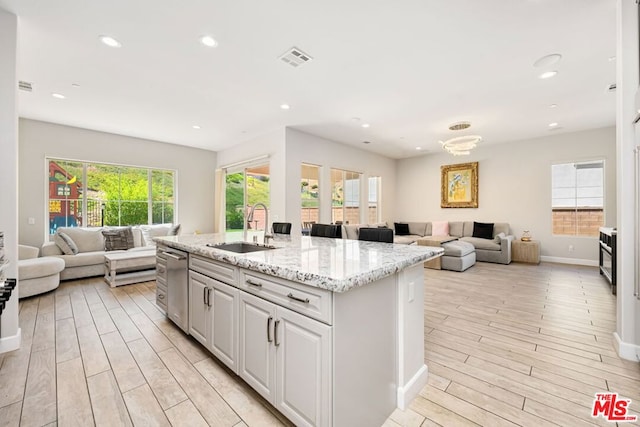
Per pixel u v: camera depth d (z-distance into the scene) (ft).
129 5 6.53
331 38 7.84
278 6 6.59
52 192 15.48
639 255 6.01
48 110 13.19
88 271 14.32
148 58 8.80
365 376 4.35
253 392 5.48
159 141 19.10
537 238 19.40
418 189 25.27
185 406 5.08
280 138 16.37
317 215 18.86
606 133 16.81
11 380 5.83
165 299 8.88
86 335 7.96
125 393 5.44
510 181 20.40
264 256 5.45
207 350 7.10
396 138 18.95
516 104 12.71
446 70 9.61
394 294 5.10
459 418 4.81
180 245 7.69
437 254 6.10
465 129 16.81
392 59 8.91
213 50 8.40
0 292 4.79
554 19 7.09
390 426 4.68
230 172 21.33
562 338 7.73
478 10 6.76
